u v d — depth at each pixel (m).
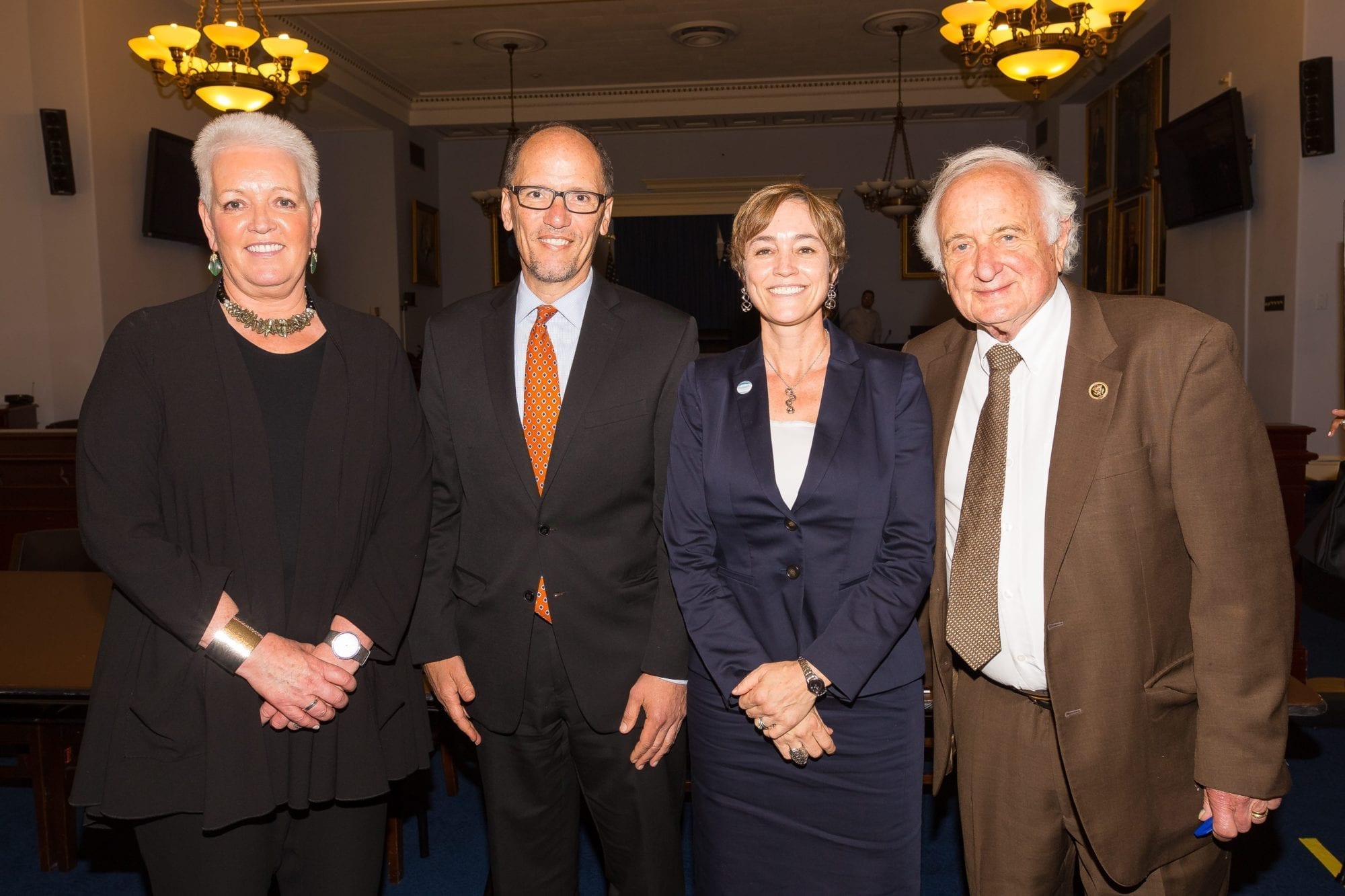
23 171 6.48
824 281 1.69
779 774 1.74
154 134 6.87
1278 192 5.98
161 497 1.55
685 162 12.46
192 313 1.59
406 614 1.69
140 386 1.52
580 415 1.80
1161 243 8.09
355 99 10.12
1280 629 1.45
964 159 1.59
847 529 1.67
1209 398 1.44
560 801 1.97
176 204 7.15
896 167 12.14
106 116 6.60
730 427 1.73
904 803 1.72
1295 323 5.78
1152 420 1.47
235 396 1.56
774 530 1.69
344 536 1.62
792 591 1.70
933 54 9.80
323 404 1.61
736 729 1.76
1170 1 7.45
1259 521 1.44
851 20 8.69
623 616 1.85
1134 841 1.53
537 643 1.85
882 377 1.70
